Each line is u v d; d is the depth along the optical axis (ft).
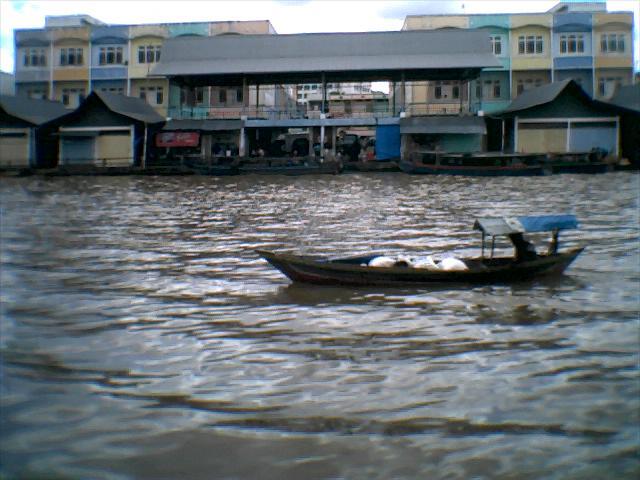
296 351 31.12
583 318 35.58
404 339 32.55
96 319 36.32
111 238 62.44
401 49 154.40
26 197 100.94
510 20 165.58
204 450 22.33
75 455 22.11
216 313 37.19
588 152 135.44
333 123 151.23
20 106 158.30
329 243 58.80
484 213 76.95
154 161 153.07
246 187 114.62
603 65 163.84
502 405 25.14
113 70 174.81
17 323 35.53
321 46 156.66
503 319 35.53
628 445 22.18
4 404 25.66
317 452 22.09
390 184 116.26
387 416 24.40
